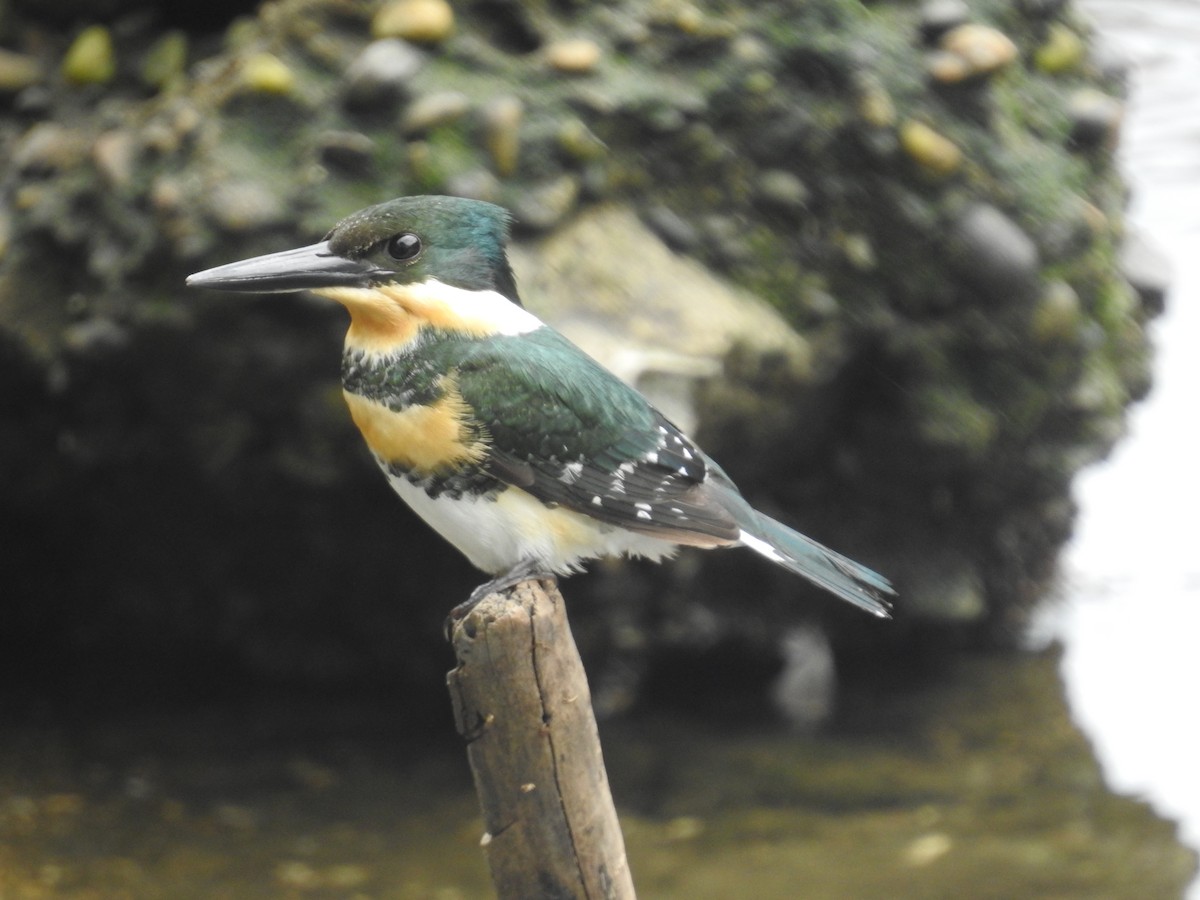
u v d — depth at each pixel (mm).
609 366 10312
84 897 9617
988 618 13844
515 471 6727
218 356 10883
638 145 11555
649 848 10438
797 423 12211
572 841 5809
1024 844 10586
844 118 11883
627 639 12531
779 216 11922
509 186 10961
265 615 12539
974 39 12039
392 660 12523
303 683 12602
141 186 10984
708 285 11375
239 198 10586
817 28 11891
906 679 13117
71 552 12805
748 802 11086
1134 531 15258
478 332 6777
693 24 11742
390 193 10758
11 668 12711
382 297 6719
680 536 6867
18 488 12211
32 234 11305
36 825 10453
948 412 12492
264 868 10070
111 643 12984
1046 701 12695
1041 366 12461
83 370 11188
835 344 12125
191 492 11867
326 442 11133
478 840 10531
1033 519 13656
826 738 12078
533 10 11484
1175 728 12195
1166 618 13961
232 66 11172
